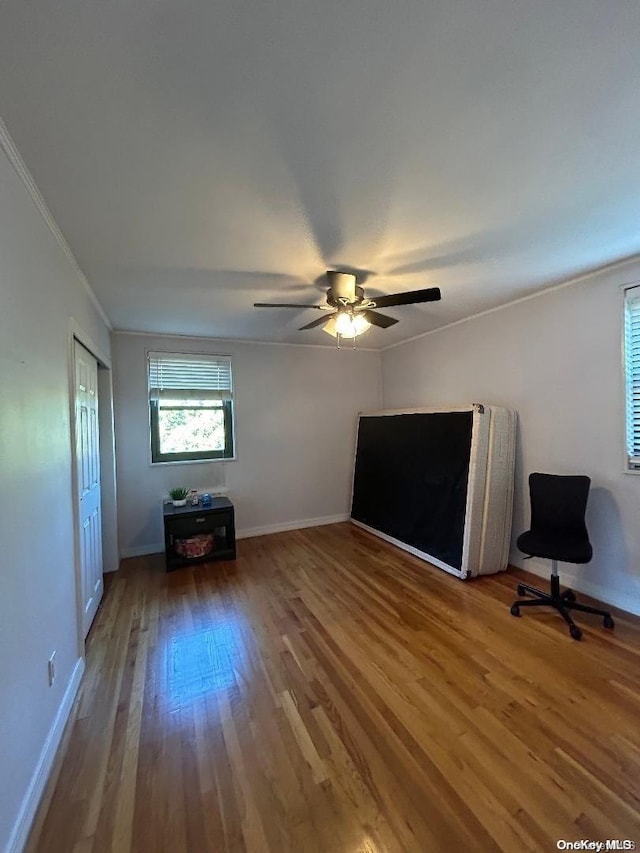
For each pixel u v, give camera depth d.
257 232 1.95
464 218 1.89
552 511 2.71
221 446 4.37
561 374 2.92
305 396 4.79
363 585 3.09
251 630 2.47
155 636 2.43
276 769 1.47
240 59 1.02
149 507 4.00
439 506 3.49
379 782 1.40
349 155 1.41
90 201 1.65
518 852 1.16
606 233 2.09
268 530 4.57
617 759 1.47
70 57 1.00
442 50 1.02
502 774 1.42
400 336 4.50
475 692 1.85
